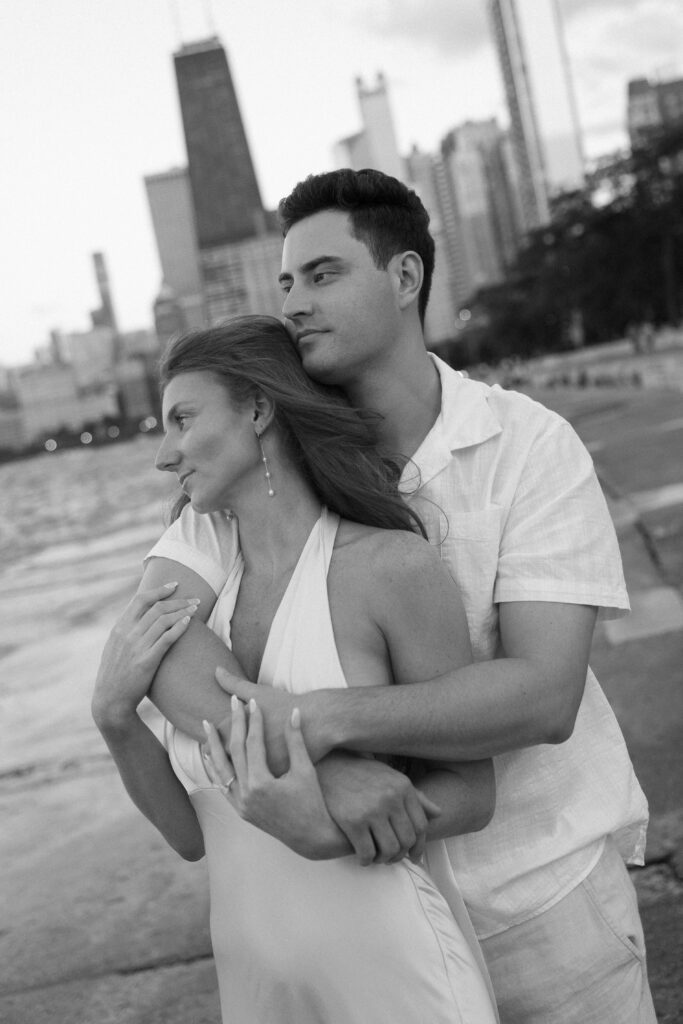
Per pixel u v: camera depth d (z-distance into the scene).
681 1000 2.49
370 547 1.48
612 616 1.62
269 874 1.43
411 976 1.38
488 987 1.50
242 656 1.52
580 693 1.50
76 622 9.79
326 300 1.57
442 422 1.62
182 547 1.59
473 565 1.57
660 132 76.69
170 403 1.51
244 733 1.37
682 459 11.77
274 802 1.34
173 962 3.08
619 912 1.61
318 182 1.60
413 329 1.67
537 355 134.75
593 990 1.59
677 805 3.43
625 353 71.19
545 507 1.57
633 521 8.40
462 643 1.47
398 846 1.35
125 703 1.47
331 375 1.60
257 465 1.52
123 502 36.66
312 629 1.45
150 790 1.56
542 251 103.31
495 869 1.58
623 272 80.81
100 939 3.29
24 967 3.18
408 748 1.36
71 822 4.42
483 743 1.39
